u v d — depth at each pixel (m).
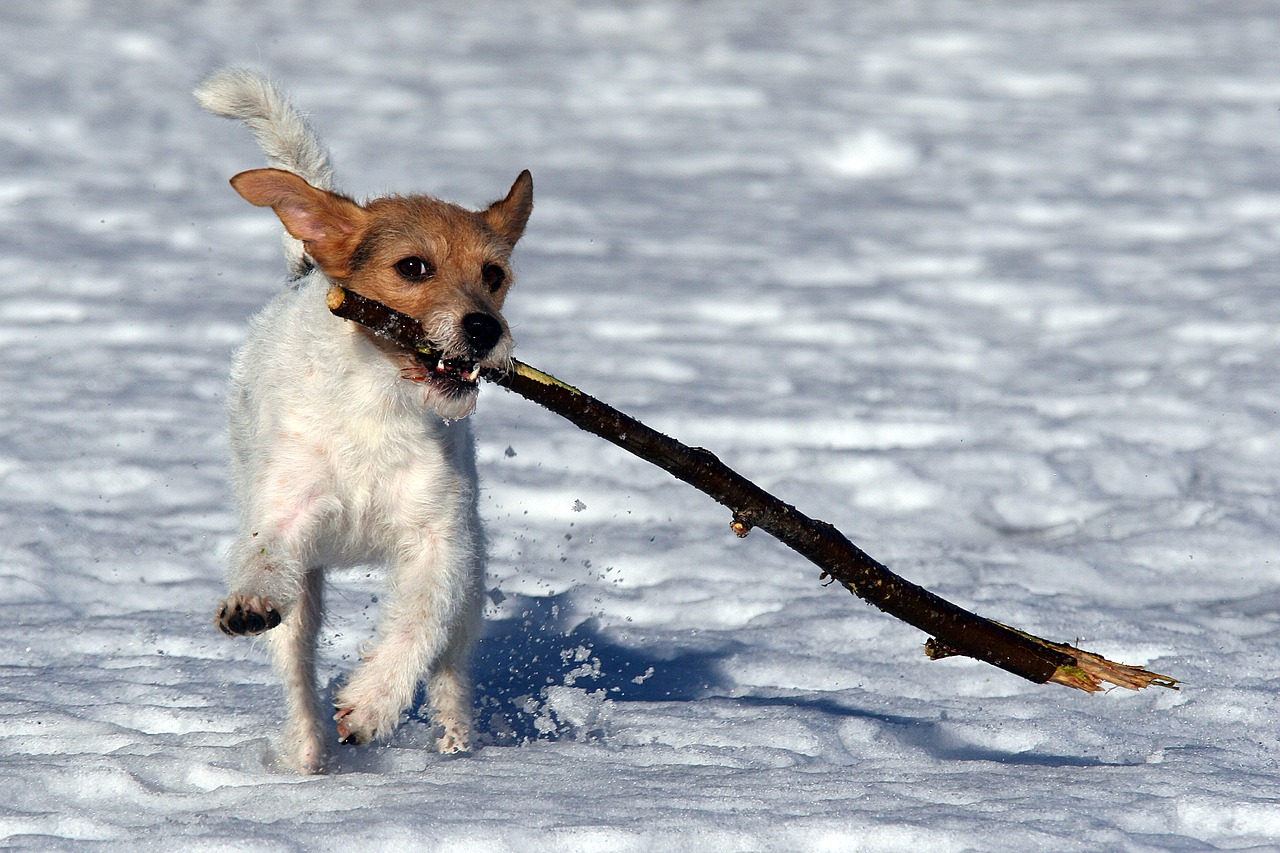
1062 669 6.41
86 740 6.52
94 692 7.37
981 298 18.03
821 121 29.91
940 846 5.10
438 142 27.97
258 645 8.24
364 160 25.88
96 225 21.25
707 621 9.13
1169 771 6.02
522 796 5.70
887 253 20.19
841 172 25.88
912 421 13.33
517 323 16.72
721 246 20.59
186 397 14.02
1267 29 40.09
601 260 19.77
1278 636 8.59
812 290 18.27
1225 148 26.78
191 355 15.45
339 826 5.21
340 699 6.56
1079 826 5.27
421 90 33.22
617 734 6.97
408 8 45.56
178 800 5.74
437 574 6.90
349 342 6.77
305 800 5.70
